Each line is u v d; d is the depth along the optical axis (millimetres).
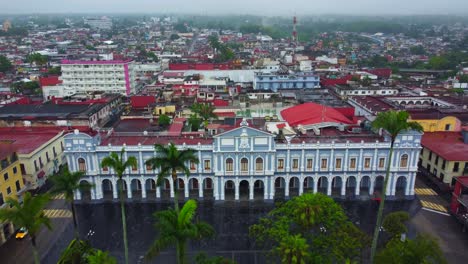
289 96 153125
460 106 140750
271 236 60281
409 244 53438
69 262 61719
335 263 60906
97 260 51625
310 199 60531
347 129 103000
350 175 91062
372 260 61719
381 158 89938
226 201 90875
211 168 90062
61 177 59812
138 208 88625
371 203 90000
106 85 191750
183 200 91125
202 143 90438
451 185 97312
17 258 70625
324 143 88812
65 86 192250
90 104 151375
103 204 90438
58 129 122125
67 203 91125
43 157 100812
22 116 132500
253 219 83625
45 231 79438
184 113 131375
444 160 97812
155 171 89812
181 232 46281
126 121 122125
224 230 79375
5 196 77562
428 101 154000
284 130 98438
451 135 111812
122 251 72562
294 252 49031
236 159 87562
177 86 177000
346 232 58625
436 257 52969
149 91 166500
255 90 169875
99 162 89250
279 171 89812
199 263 56844
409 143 88438
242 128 85562
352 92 170125
